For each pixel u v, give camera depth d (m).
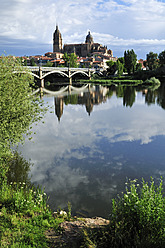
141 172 11.68
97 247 4.76
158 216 4.93
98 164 12.81
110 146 16.20
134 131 20.58
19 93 9.39
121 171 11.83
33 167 12.21
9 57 9.59
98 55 198.38
